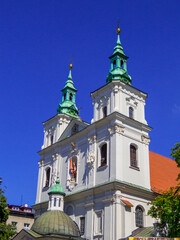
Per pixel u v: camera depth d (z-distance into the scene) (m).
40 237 34.47
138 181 40.91
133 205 38.56
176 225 28.98
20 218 70.06
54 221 37.44
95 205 39.59
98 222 38.34
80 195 42.19
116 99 43.53
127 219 36.72
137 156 42.69
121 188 37.91
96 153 42.88
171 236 28.83
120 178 38.56
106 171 40.00
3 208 46.47
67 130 51.91
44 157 54.75
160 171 50.59
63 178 48.06
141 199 40.06
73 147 47.94
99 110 45.94
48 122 57.84
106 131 42.47
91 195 40.47
